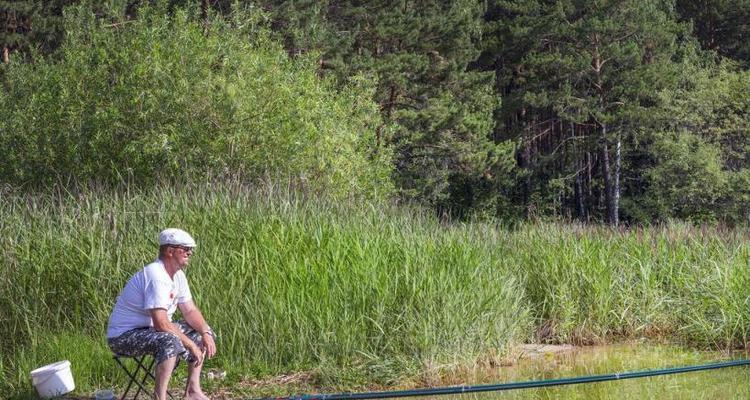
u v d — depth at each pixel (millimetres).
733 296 26094
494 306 22734
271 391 18797
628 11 81438
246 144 39188
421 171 70250
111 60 41406
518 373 21578
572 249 27797
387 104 68312
